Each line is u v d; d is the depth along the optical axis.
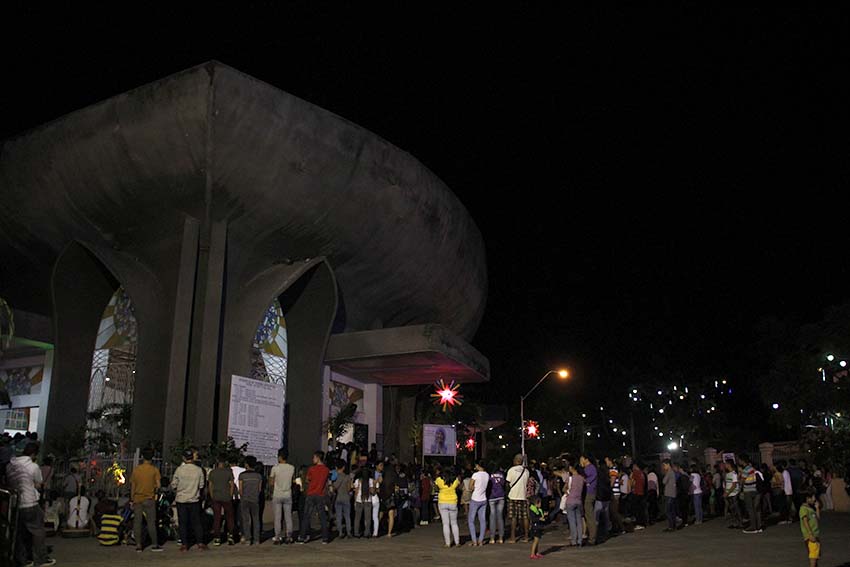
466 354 29.39
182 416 22.41
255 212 24.22
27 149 24.14
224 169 22.61
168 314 23.31
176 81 21.52
